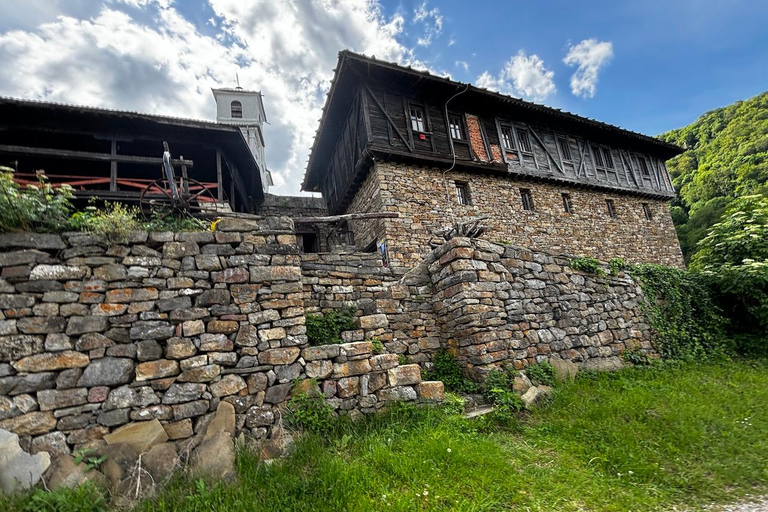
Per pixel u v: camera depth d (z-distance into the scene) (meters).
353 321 5.01
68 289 3.05
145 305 3.22
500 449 3.26
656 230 16.47
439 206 11.38
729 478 2.98
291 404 3.38
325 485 2.61
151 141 9.76
